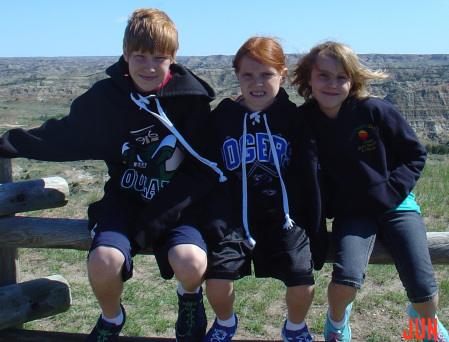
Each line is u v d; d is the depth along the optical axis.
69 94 150.62
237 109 2.78
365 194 2.67
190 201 2.54
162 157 2.66
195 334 2.52
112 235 2.38
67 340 2.81
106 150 2.71
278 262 2.52
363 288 4.28
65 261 4.98
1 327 2.82
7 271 3.00
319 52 2.72
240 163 2.72
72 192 9.02
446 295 4.07
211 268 2.42
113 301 2.41
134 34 2.54
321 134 2.78
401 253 2.56
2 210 2.81
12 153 2.67
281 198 2.67
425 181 7.55
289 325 2.56
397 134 2.72
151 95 2.65
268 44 2.67
